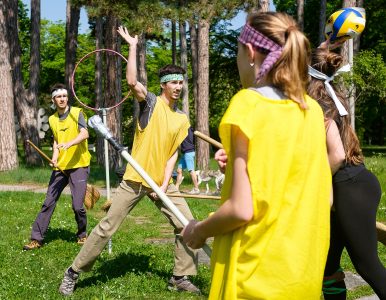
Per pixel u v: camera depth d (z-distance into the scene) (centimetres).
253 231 223
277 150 225
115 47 2264
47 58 4716
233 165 225
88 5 1773
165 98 524
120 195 519
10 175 2047
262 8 1644
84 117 749
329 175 242
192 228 249
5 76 2250
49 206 742
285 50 232
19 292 539
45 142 4059
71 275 532
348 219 354
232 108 229
